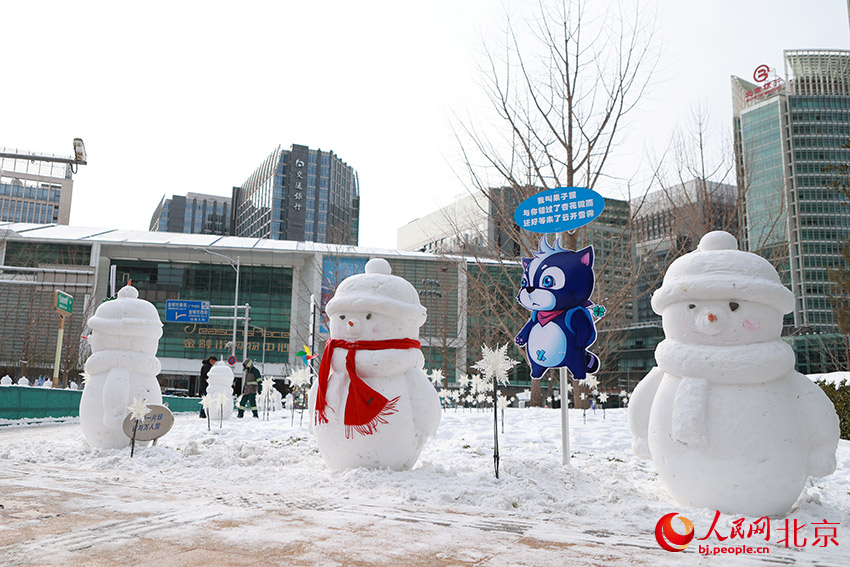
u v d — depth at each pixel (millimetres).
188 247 60156
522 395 38312
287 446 9766
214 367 17547
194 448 8203
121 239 59562
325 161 135125
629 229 17578
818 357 51688
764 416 5117
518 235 16500
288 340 63438
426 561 3566
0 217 112688
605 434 11008
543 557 3746
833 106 51219
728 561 3861
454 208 24375
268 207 134625
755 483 5094
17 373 44188
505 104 16141
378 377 6848
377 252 55531
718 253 5609
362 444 6668
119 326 8867
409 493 5648
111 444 8688
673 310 5633
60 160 31875
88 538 3850
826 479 7352
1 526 4109
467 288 23938
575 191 8156
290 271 65750
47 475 6508
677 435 5285
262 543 3840
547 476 6703
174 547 3695
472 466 7594
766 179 51312
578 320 7738
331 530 4238
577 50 15789
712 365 5266
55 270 36188
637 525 4793
